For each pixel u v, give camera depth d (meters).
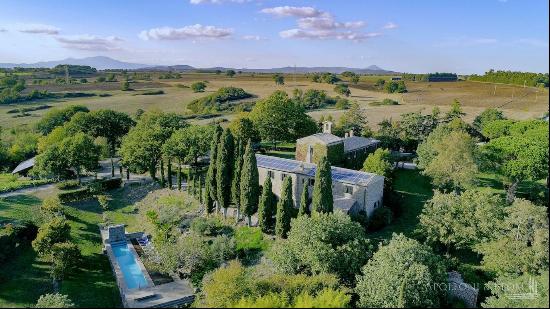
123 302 49.97
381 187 70.88
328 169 58.00
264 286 43.66
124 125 134.38
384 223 64.62
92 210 79.69
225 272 45.00
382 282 41.72
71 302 48.91
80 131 118.69
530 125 99.62
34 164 95.00
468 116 154.88
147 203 82.69
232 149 69.38
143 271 56.59
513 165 64.88
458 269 48.41
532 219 46.00
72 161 86.81
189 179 83.94
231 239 61.03
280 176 72.81
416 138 110.56
